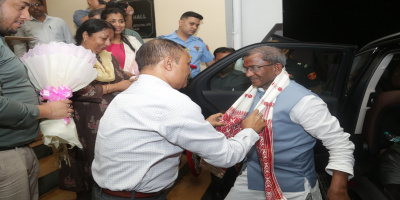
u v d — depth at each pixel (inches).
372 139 72.1
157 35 164.4
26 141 54.3
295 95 49.4
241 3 171.8
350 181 68.0
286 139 50.7
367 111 75.5
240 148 41.8
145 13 162.9
